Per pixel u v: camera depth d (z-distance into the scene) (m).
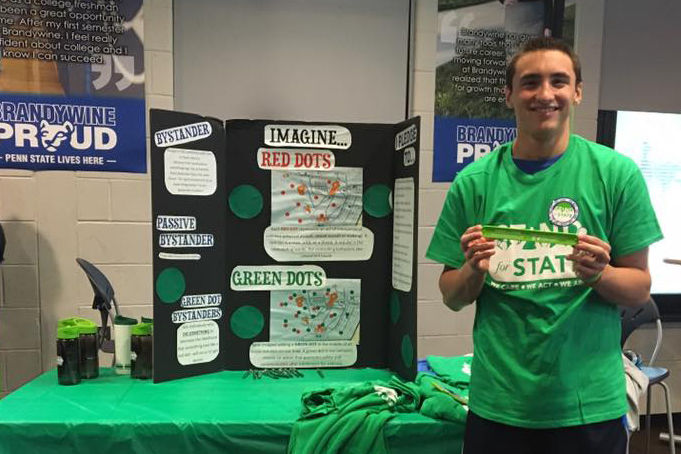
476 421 1.21
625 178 1.12
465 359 1.96
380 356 1.93
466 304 1.26
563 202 1.15
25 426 1.31
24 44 2.28
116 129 2.38
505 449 1.15
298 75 2.57
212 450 1.35
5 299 2.35
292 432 1.35
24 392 1.57
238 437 1.35
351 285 1.90
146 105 2.41
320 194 1.88
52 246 2.37
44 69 2.30
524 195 1.18
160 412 1.41
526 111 1.13
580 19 2.76
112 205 2.41
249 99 2.54
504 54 2.69
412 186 1.70
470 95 2.69
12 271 2.35
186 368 1.75
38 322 2.38
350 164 1.88
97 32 2.33
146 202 2.44
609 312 1.17
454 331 2.75
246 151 1.83
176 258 1.71
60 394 1.55
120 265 2.44
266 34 2.53
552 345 1.11
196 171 1.75
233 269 1.86
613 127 2.97
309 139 1.86
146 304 2.47
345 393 1.48
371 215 1.90
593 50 2.80
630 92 2.97
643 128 3.01
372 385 1.55
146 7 2.37
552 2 2.71
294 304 1.88
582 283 1.12
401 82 2.67
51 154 2.34
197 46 2.47
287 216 1.87
